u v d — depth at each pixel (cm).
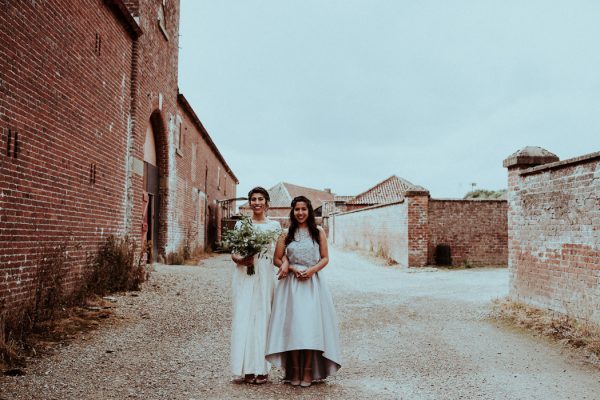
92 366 486
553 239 722
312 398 415
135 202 1109
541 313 740
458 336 658
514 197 850
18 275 611
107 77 941
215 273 1337
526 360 539
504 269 1664
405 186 4231
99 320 680
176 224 1727
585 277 640
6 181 583
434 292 1092
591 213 627
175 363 512
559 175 707
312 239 470
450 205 1769
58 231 730
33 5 646
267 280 468
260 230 470
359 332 688
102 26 909
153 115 1397
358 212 2630
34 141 654
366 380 470
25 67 627
